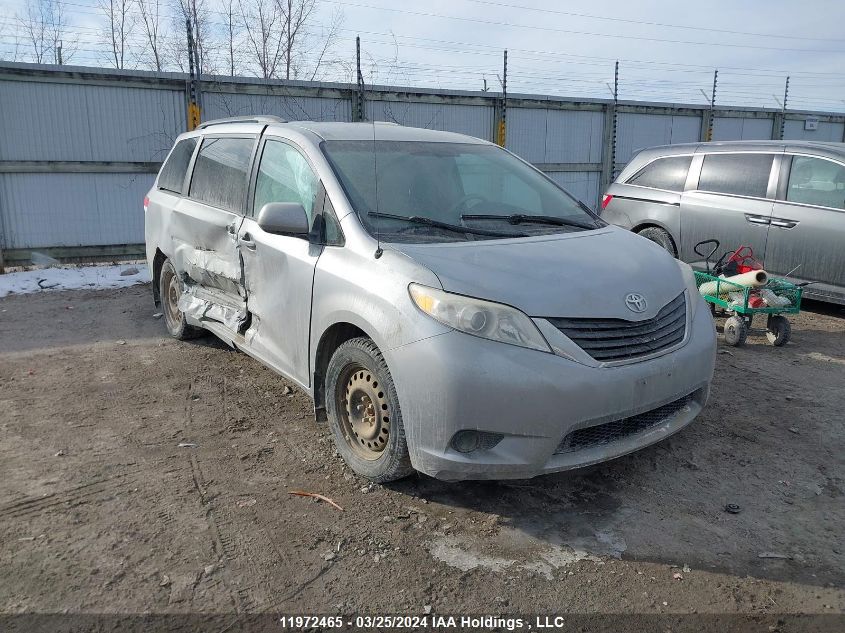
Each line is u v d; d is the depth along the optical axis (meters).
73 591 2.82
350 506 3.48
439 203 4.12
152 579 2.90
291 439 4.27
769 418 4.61
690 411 3.75
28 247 10.27
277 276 4.24
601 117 15.54
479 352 3.08
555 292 3.27
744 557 3.10
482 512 3.44
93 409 4.74
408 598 2.81
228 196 5.04
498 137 14.16
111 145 10.59
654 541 3.22
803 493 3.66
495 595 2.84
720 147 7.78
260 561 3.03
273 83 11.62
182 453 4.07
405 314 3.24
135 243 11.02
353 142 4.38
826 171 6.84
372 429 3.62
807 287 6.96
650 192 8.26
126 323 7.11
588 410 3.12
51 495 3.56
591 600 2.81
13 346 6.28
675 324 3.61
